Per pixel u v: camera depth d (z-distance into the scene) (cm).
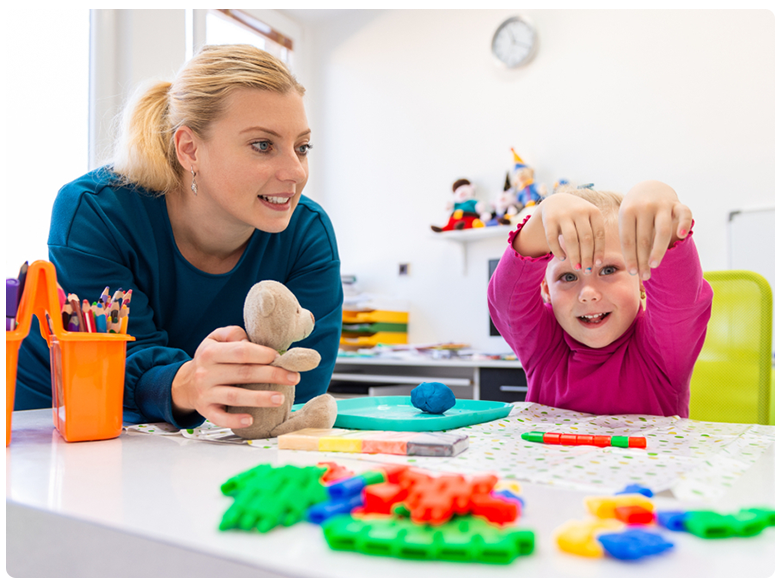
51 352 63
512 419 72
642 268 61
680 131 243
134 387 70
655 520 31
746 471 43
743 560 26
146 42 230
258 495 33
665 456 48
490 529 28
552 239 65
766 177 225
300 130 80
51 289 56
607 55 260
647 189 63
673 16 247
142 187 90
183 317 96
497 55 284
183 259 93
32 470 44
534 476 41
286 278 103
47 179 202
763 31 229
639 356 91
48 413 79
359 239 322
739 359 114
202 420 68
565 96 269
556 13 272
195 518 32
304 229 104
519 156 270
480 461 46
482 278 285
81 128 217
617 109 257
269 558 26
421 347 265
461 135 295
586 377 93
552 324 96
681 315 79
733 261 229
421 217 304
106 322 60
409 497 31
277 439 58
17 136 191
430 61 305
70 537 33
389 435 54
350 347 284
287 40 327
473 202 279
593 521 30
